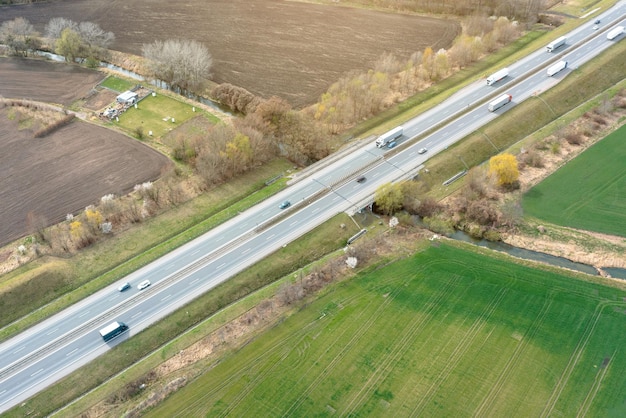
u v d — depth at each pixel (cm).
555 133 15800
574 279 11762
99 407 9838
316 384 9894
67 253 12875
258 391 9844
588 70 17925
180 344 10825
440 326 10794
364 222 13512
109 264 12656
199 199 14412
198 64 18625
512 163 13812
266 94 18325
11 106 18125
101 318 11300
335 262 12319
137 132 16725
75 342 10894
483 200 13625
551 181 14300
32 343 10931
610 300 11212
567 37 19975
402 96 18062
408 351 10362
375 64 19112
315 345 10581
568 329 10638
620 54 18600
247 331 10988
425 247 12775
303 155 15588
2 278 12256
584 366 9962
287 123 15900
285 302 11494
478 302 11269
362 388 9794
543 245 12756
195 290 11788
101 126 17325
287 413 9462
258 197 14138
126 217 13800
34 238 13250
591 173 14450
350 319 11044
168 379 10219
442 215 13550
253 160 15438
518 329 10662
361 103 16912
